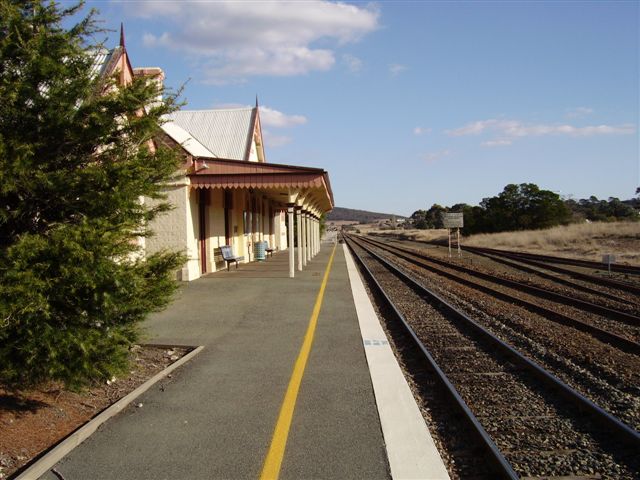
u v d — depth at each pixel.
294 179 16.03
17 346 4.16
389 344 8.45
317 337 8.88
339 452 4.43
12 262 4.07
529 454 4.70
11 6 4.36
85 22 4.79
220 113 28.67
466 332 10.08
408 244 63.91
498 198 68.81
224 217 21.80
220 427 4.96
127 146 5.11
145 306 5.02
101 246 4.30
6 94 4.27
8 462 4.14
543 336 9.80
